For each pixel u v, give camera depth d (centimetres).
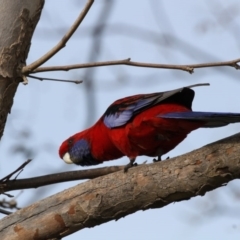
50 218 776
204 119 820
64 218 774
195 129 915
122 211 770
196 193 735
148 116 920
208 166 715
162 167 746
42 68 788
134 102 976
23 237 777
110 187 764
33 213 784
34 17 818
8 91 805
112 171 962
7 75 796
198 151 733
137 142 987
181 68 779
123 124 982
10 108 823
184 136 959
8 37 799
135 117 964
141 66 781
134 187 754
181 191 736
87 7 745
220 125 880
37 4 820
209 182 721
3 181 909
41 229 777
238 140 716
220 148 717
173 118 877
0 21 802
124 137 992
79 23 753
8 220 788
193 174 723
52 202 783
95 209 766
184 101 963
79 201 771
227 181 724
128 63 779
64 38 762
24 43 808
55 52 771
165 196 746
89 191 772
